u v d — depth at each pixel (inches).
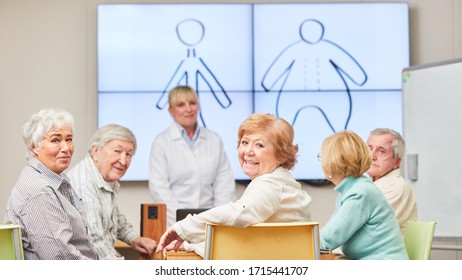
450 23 267.3
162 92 263.1
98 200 143.7
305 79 264.4
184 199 242.1
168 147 243.3
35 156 122.6
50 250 114.7
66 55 266.5
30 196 115.8
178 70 263.7
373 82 264.1
